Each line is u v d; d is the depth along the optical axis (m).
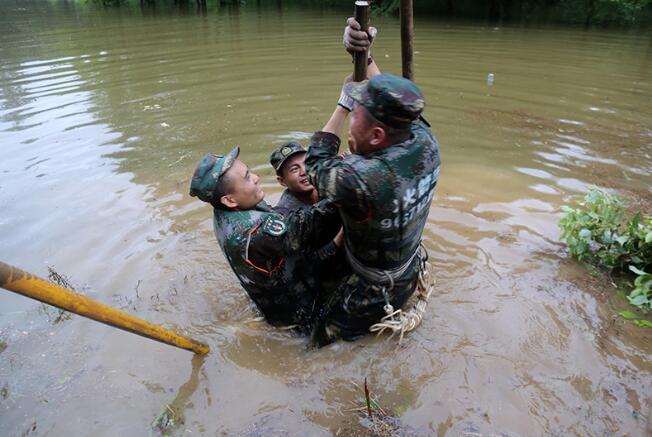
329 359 3.20
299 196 3.54
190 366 3.16
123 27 14.89
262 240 2.99
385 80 2.37
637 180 5.48
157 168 5.83
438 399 2.89
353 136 2.52
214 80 9.22
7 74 9.65
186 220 4.77
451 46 11.96
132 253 4.26
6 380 3.02
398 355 3.21
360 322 3.20
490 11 16.80
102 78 9.36
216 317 3.60
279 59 10.62
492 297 3.68
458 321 3.46
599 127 7.03
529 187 5.36
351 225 2.74
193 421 2.78
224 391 2.98
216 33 13.76
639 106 7.86
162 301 3.72
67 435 2.70
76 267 4.05
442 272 3.97
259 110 7.70
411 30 3.08
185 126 7.11
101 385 3.00
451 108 7.75
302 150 3.49
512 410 2.80
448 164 5.90
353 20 2.85
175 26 14.99
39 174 5.68
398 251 2.83
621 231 4.36
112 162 5.98
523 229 4.57
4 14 18.03
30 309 3.64
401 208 2.57
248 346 3.33
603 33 14.00
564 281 3.86
